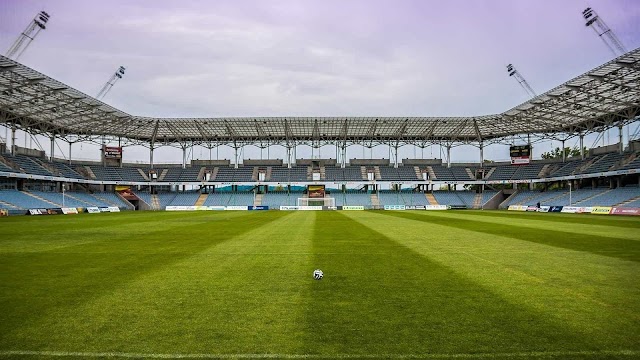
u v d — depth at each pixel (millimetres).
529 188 81312
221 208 75750
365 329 6680
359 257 14086
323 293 8992
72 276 10883
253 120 70125
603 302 8203
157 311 7676
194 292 9109
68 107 56781
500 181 78438
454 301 8305
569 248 16344
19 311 7703
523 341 6152
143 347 5992
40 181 66125
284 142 81688
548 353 5742
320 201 80312
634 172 52969
